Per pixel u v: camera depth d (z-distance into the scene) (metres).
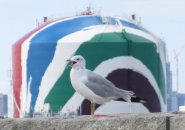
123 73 60.53
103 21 64.06
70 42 60.84
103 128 14.04
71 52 60.84
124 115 14.55
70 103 60.59
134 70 61.16
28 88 63.41
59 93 61.09
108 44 60.44
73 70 17.92
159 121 13.53
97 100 17.92
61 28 63.72
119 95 18.88
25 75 63.94
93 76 18.11
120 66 60.56
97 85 17.97
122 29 62.72
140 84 61.62
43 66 62.09
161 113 14.72
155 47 63.69
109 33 61.88
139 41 62.12
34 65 62.81
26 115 63.09
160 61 64.94
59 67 61.22
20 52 64.62
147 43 62.69
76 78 17.84
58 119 14.70
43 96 61.88
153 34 66.25
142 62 62.00
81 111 60.22
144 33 64.56
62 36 62.03
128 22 66.00
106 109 55.91
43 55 62.25
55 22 65.94
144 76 61.97
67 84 60.91
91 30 62.38
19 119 15.06
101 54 60.25
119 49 60.72
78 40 60.84
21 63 64.44
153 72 63.22
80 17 66.06
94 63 60.03
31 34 65.56
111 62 60.28
